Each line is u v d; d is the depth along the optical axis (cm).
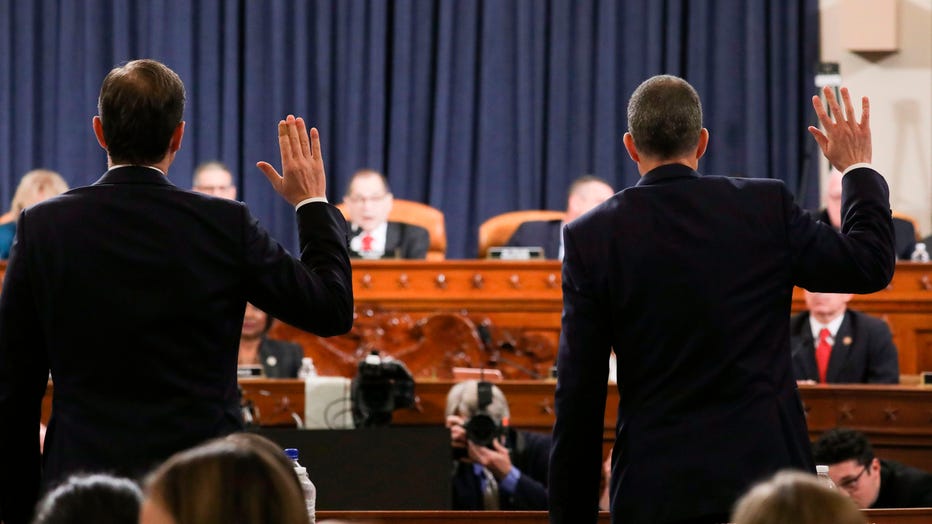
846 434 1230
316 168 721
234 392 670
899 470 1276
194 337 652
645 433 686
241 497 385
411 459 1157
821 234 704
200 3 2586
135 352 645
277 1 2577
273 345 1631
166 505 385
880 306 1812
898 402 1444
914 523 880
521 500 1236
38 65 2598
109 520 457
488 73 2578
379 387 1338
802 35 2589
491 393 1284
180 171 2567
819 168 2573
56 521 456
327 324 680
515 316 1795
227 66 2583
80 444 637
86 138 2589
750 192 710
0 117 2577
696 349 682
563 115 2573
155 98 672
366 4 2586
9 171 2577
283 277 666
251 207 2572
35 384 666
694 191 706
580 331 701
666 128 719
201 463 391
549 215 2148
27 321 658
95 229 654
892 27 2528
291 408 1462
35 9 2594
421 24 2588
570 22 2583
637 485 679
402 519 903
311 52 2597
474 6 2578
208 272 655
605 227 705
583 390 699
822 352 1656
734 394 679
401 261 1802
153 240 653
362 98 2586
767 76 2592
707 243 692
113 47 2586
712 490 663
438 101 2572
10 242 2027
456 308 1798
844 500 411
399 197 2578
